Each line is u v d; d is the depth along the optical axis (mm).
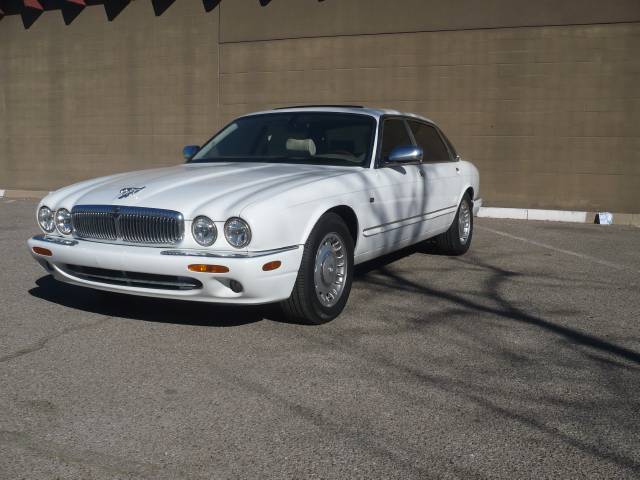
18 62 15555
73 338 4652
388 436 3264
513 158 11906
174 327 4902
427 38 12148
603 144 11461
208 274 4305
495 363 4273
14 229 9766
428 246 7988
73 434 3252
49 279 6434
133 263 4453
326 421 3418
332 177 5125
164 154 14438
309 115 6223
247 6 13289
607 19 11195
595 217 11141
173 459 3025
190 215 4395
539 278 6688
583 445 3199
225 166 5547
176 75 14070
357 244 5359
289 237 4520
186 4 13781
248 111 13586
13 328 4871
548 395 3781
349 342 4625
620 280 6645
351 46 12656
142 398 3672
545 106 11656
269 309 5363
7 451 3080
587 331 4965
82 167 15289
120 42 14469
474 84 11977
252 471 2932
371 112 6219
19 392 3736
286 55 13133
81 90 15031
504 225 10594
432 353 4438
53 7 15023
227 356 4324
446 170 7121
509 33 11688
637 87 11195
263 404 3611
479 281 6520
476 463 3020
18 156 15891
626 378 4055
